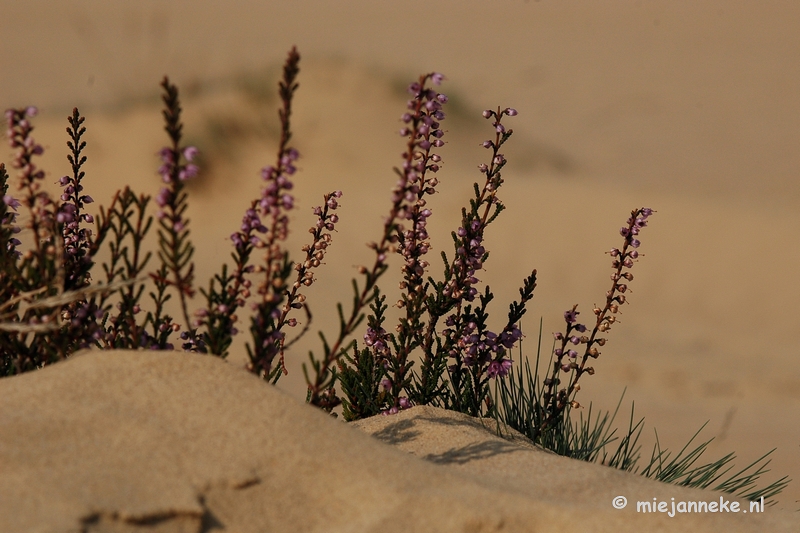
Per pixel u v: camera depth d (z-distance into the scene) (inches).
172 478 135.0
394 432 193.2
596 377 550.0
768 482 377.4
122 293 185.2
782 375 579.5
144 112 1102.4
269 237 169.6
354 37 2140.7
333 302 665.6
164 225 167.0
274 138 1117.7
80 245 197.9
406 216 175.8
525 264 804.0
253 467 141.3
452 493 145.3
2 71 1659.7
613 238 861.2
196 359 164.6
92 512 123.4
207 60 1400.1
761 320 716.7
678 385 541.3
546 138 1378.0
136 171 984.9
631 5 2325.3
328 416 161.8
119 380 155.3
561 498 155.9
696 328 690.2
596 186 1033.5
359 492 140.9
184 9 2331.4
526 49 1958.7
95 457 135.2
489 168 223.0
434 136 216.8
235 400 155.4
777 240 847.1
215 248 788.6
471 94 1592.0
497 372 223.3
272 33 2143.2
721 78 1678.2
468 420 213.0
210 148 1023.0
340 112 1237.1
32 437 136.5
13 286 187.6
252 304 171.5
